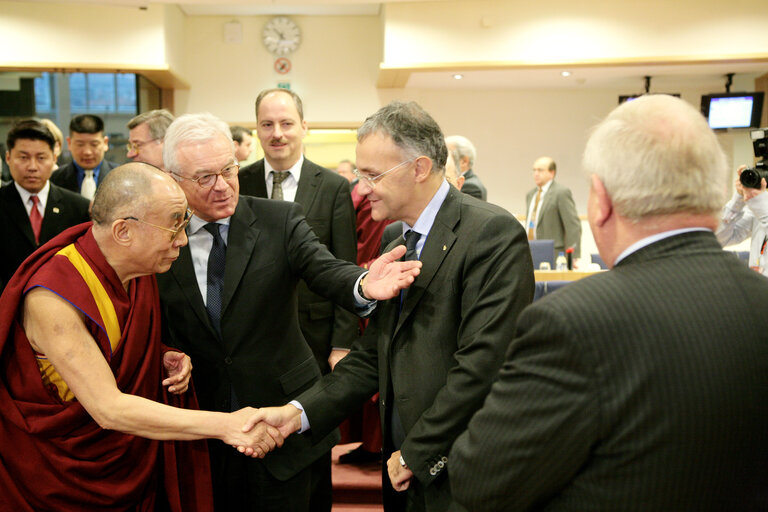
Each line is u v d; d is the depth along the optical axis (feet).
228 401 5.97
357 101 24.63
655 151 2.98
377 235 10.36
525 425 2.97
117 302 5.06
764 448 2.88
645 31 19.84
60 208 10.20
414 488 4.96
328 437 6.29
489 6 20.18
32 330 4.83
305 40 24.43
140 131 8.77
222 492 6.07
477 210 4.90
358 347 5.82
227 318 5.86
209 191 5.54
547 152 26.71
